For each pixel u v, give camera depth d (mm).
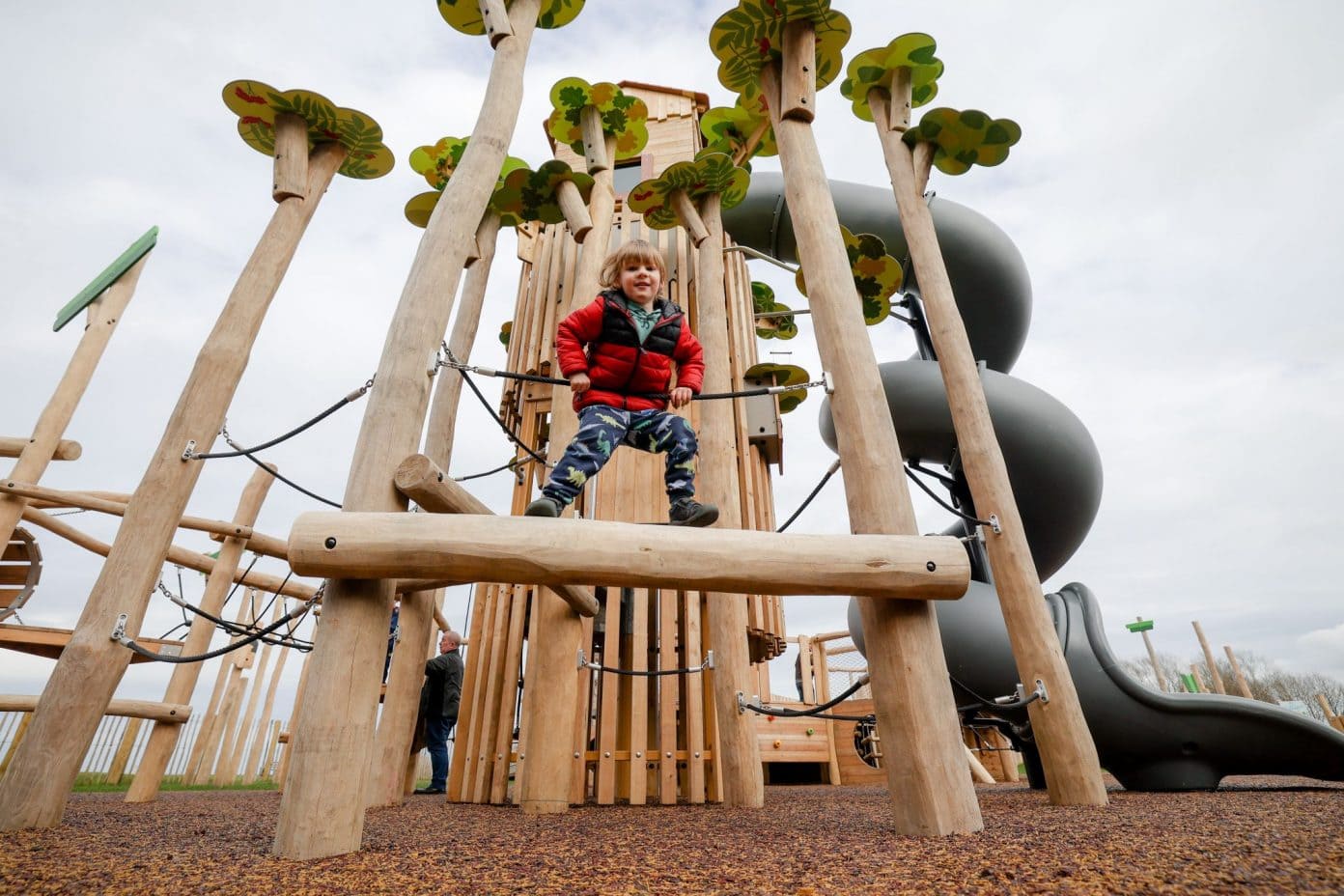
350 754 2836
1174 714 5684
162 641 6793
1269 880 1942
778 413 7348
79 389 7219
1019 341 10438
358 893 2105
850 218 10031
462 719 6023
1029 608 4844
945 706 3242
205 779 9922
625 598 6453
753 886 2131
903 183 5945
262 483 8016
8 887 2205
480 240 6648
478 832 3396
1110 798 4973
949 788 3086
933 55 6160
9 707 5910
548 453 5621
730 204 6754
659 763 5414
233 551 7516
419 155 7469
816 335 4043
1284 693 33938
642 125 7148
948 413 8430
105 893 2129
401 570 2855
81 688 3861
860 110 6844
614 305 3625
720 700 5121
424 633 5672
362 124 5309
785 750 9633
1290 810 3531
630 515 6219
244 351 4719
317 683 2883
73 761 3801
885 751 3232
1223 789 5523
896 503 3559
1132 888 1931
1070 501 8539
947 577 3168
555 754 4680
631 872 2359
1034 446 8367
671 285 7559
